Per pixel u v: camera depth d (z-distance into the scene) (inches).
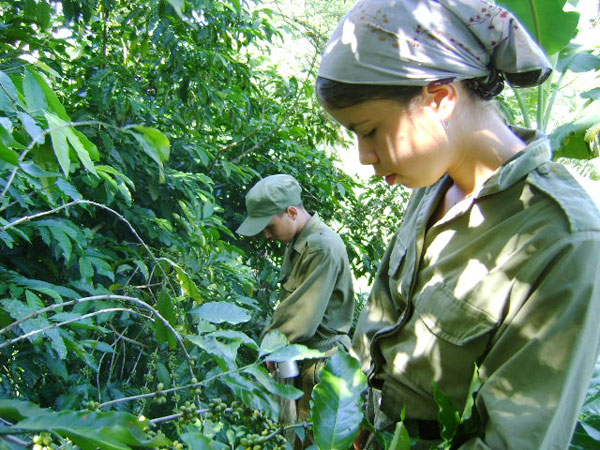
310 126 133.4
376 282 46.1
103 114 80.0
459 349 33.6
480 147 34.3
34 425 21.1
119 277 74.5
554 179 32.1
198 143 95.7
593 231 29.3
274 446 35.1
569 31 64.5
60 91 84.0
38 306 49.0
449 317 33.8
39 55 76.8
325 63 32.6
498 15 32.0
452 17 31.8
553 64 71.0
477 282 32.7
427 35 31.0
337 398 31.8
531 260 30.4
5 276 52.7
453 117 33.1
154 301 66.4
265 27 102.6
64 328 54.0
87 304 57.6
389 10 31.0
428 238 37.6
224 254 82.4
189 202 87.6
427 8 31.3
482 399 29.9
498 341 31.0
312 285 85.3
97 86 77.8
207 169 103.9
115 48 95.5
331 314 90.2
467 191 36.1
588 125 61.7
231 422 41.2
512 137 35.5
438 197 38.9
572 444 39.2
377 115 32.1
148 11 85.4
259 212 92.0
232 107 106.4
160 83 94.1
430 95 31.9
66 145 31.0
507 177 32.6
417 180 33.9
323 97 32.9
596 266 28.8
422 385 36.2
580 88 147.1
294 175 122.1
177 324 50.6
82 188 71.9
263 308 106.7
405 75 30.6
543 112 81.5
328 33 146.7
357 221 135.9
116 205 78.1
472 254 33.8
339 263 89.3
